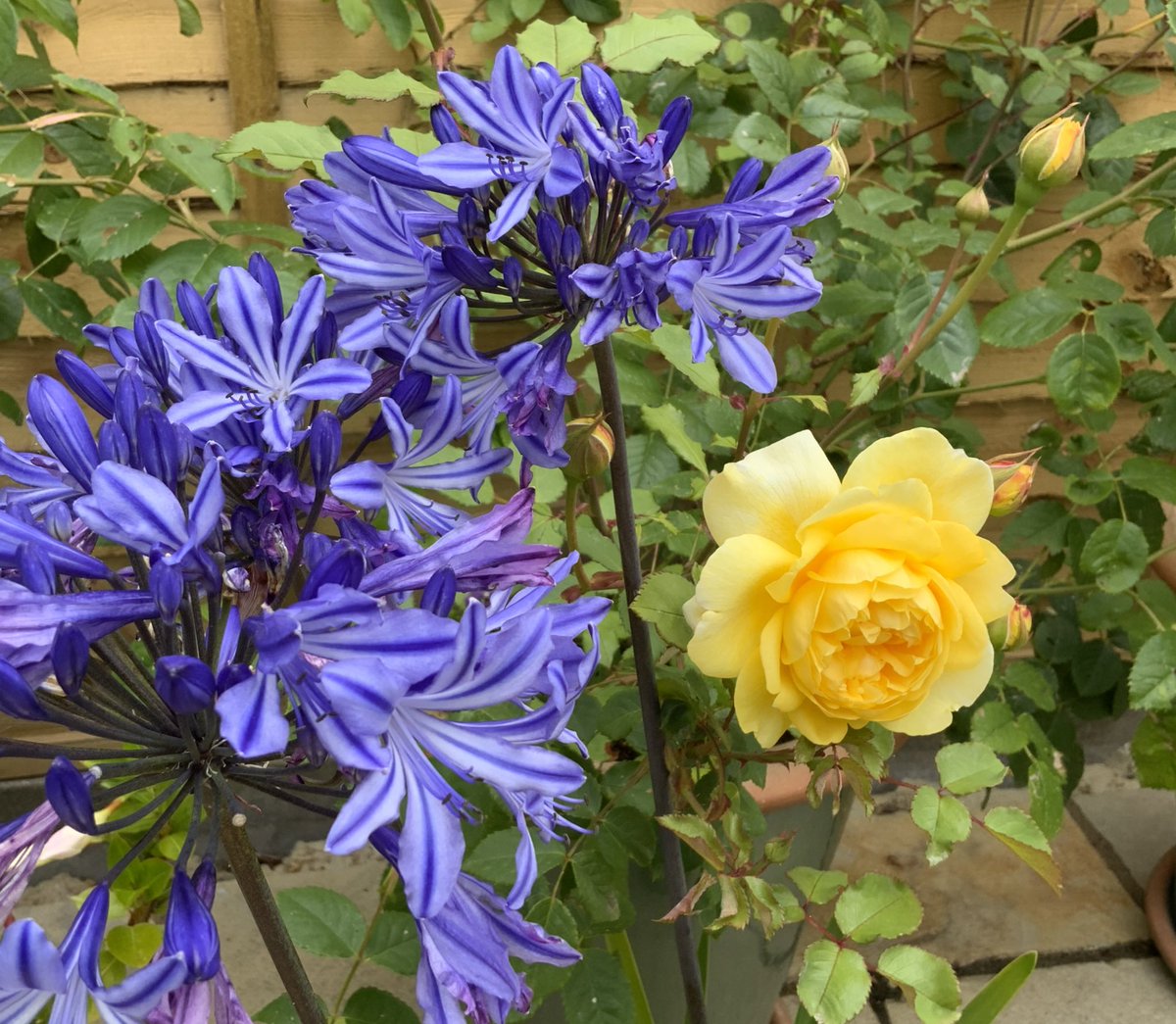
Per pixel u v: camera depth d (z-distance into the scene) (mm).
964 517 336
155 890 578
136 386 282
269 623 240
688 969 459
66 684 245
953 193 673
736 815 393
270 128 470
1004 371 887
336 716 247
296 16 686
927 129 792
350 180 341
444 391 315
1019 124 794
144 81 688
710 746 410
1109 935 845
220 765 293
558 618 295
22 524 271
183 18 624
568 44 469
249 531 295
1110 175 776
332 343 322
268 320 301
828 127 607
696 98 655
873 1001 793
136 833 570
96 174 592
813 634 325
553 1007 557
